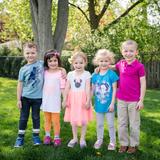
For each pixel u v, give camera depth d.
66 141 6.43
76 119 5.94
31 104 6.19
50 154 5.52
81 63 6.03
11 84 18.62
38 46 13.48
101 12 23.67
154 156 5.66
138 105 5.64
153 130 7.43
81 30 23.83
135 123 5.74
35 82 6.11
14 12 25.66
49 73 6.20
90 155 5.55
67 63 20.22
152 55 19.20
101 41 19.31
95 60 6.11
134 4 22.55
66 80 6.14
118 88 5.90
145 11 21.48
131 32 19.91
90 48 19.27
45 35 13.30
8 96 12.73
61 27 13.77
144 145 6.32
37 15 13.42
